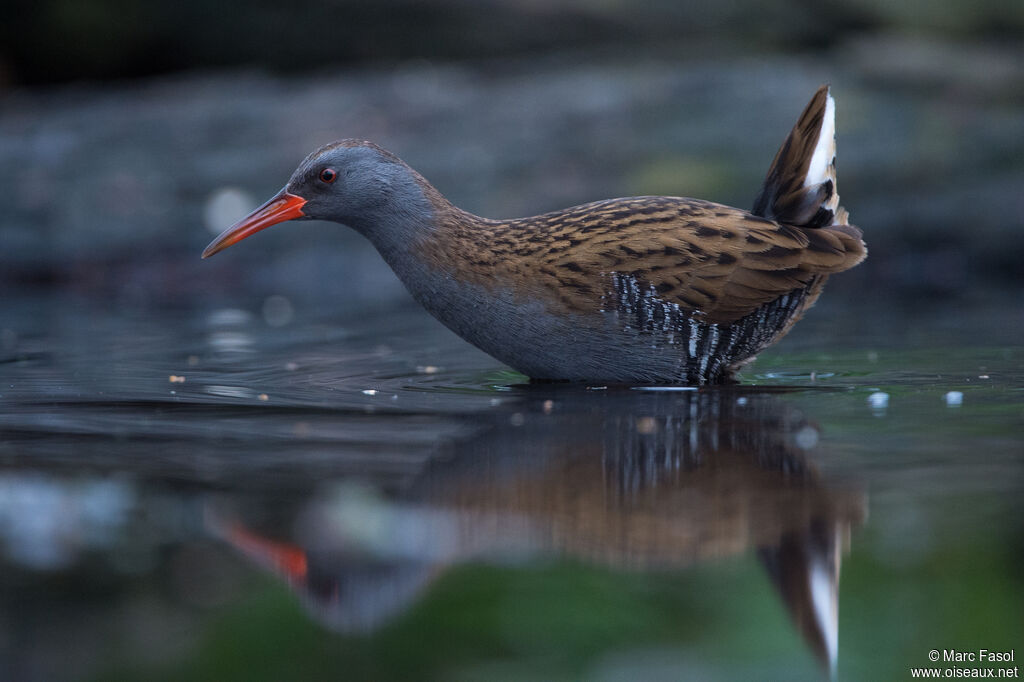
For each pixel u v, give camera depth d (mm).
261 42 23891
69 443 7168
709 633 4715
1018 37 23469
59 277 17328
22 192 18562
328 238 17797
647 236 9180
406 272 9789
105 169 19125
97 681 4266
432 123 19922
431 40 23828
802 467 6559
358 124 20000
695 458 6750
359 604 4867
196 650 4504
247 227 10211
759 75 20953
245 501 5902
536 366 9516
